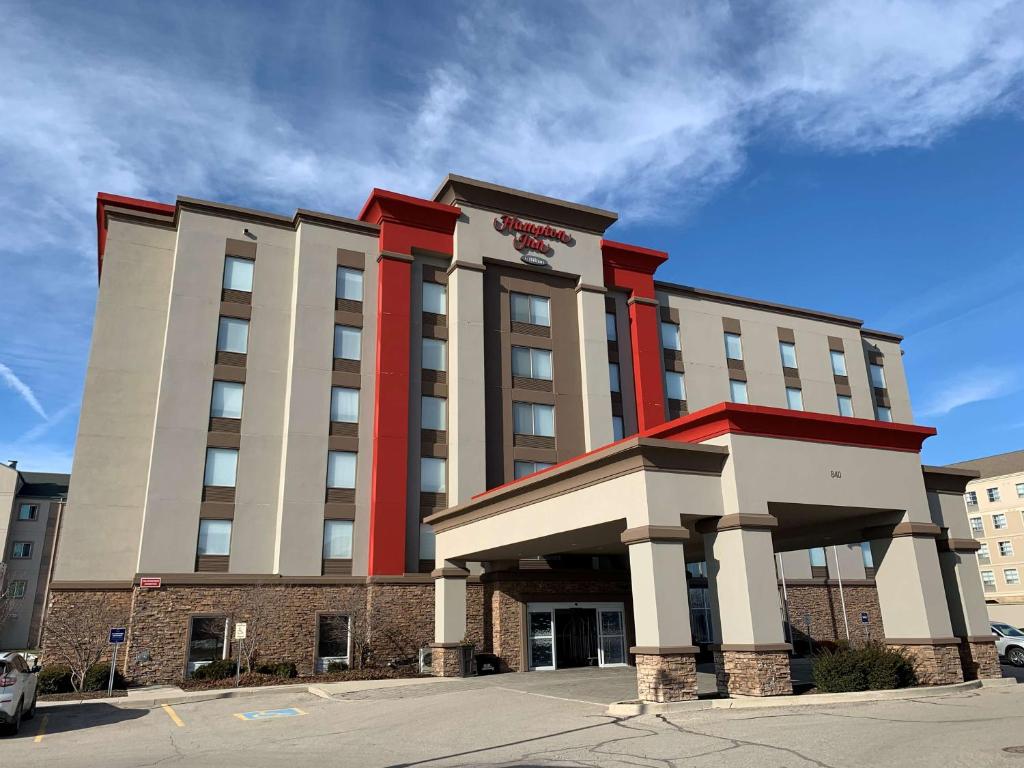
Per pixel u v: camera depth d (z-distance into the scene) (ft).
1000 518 232.32
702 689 61.62
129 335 97.25
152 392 96.32
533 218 116.26
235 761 39.40
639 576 53.83
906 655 60.08
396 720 52.95
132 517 91.04
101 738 49.39
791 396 136.67
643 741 40.09
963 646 62.64
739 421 57.06
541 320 113.80
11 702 50.24
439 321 107.76
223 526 90.63
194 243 98.27
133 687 80.48
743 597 53.47
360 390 100.53
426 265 109.09
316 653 88.84
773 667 52.21
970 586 64.23
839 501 59.52
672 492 54.90
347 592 92.02
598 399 112.57
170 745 46.03
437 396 104.53
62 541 87.20
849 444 61.72
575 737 42.68
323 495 94.73
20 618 187.11
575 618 95.35
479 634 91.61
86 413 92.43
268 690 72.90
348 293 103.45
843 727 40.68
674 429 61.36
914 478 63.93
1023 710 44.96
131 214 101.55
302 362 97.96
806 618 123.13
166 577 85.35
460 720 51.44
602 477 58.95
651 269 125.90
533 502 68.39
